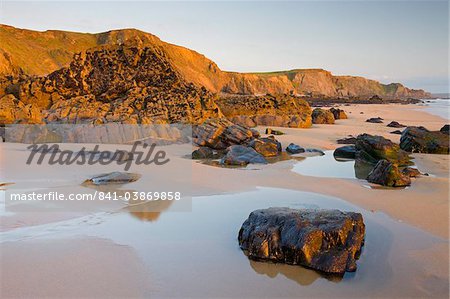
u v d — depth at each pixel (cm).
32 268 627
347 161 1662
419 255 710
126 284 590
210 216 898
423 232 815
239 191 1120
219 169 1433
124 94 2542
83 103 2341
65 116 2214
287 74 15988
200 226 835
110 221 853
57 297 549
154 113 2219
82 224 830
